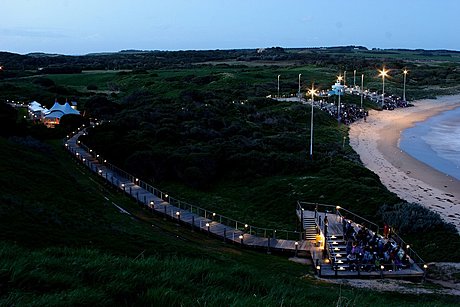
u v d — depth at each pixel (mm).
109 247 18578
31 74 157250
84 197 33031
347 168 45719
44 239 16953
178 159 45625
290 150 54094
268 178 44250
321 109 85625
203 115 69000
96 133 56156
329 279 23609
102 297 8578
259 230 32594
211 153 47594
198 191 42438
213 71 149000
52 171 37219
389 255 25859
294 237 30844
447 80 152750
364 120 86875
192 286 10211
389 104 107500
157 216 34250
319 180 41094
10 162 34719
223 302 8859
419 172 51375
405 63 198500
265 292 11578
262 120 72438
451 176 49906
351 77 145375
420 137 73500
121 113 73812
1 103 57938
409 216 32344
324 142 62000
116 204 35312
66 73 163625
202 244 28016
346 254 26078
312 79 132125
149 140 54375
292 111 80250
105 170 46000
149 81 123062
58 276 9422
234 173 45156
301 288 14445
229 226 32312
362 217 33562
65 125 68000
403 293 21328
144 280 9859
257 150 50875
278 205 37375
